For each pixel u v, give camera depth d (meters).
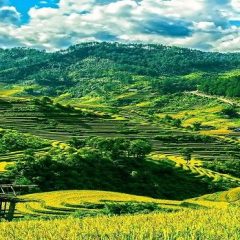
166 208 88.50
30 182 126.56
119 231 36.91
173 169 166.75
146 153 166.38
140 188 148.12
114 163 155.25
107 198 99.88
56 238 35.22
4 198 62.75
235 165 192.12
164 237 34.22
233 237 33.81
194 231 36.00
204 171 175.25
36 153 157.50
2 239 35.75
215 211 57.62
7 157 153.50
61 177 136.75
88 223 45.47
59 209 89.19
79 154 153.38
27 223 48.47
